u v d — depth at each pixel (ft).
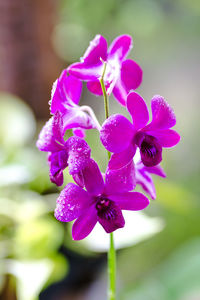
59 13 4.51
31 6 3.64
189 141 5.73
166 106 1.51
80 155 1.46
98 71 1.56
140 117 1.51
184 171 5.42
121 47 1.62
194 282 2.40
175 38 6.42
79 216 1.52
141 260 3.83
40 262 2.18
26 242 2.21
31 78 3.78
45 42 3.76
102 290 2.96
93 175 1.51
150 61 6.54
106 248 2.18
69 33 5.49
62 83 1.56
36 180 2.57
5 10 3.56
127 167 1.52
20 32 3.67
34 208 2.35
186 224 4.01
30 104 3.82
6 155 2.62
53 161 1.52
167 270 2.62
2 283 2.19
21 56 3.71
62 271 2.30
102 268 2.91
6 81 3.69
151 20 6.08
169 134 1.54
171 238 3.99
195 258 2.56
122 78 1.63
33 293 2.05
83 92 5.77
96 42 1.56
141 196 1.54
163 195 2.44
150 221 2.24
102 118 5.56
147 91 6.38
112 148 1.48
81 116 1.55
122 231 2.21
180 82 6.31
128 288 2.69
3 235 2.32
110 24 6.10
